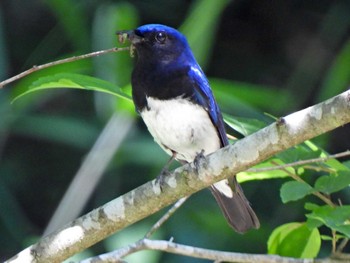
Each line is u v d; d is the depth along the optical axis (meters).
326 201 7.76
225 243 12.74
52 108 14.48
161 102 8.91
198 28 11.98
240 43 15.27
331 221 7.38
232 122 8.28
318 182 7.73
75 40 13.47
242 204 9.06
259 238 12.99
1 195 13.78
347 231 7.29
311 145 8.39
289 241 8.57
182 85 8.90
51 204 14.55
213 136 9.05
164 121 8.97
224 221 12.79
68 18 13.30
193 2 14.59
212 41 14.48
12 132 14.14
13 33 15.24
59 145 14.67
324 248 12.70
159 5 14.70
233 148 7.34
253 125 8.34
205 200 12.93
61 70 12.27
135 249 7.99
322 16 15.34
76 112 14.47
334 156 7.55
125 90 9.91
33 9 15.43
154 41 9.05
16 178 14.57
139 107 9.06
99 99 12.84
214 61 15.12
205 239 12.65
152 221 12.49
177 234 12.55
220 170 7.42
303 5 15.40
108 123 11.80
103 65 12.06
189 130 8.95
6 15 15.30
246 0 15.42
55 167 14.64
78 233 7.67
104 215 7.65
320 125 6.90
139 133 13.04
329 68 15.03
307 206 7.73
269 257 8.01
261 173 8.74
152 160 12.48
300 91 14.95
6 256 13.64
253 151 7.22
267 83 15.09
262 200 13.70
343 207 7.51
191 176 7.54
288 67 15.20
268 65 15.20
